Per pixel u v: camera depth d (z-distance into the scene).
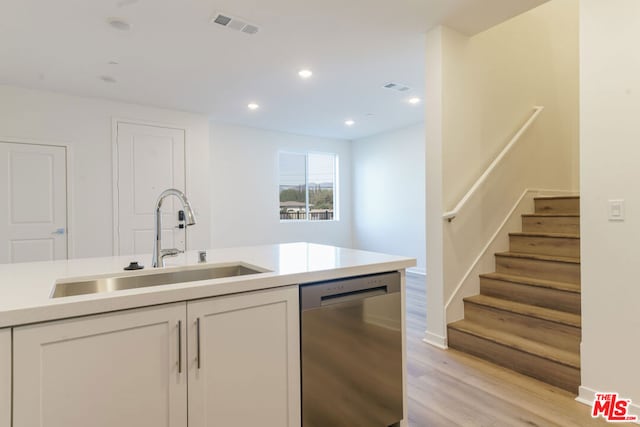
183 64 3.43
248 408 1.35
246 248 2.41
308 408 1.49
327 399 1.54
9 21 2.62
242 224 6.02
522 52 3.56
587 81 2.01
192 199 5.04
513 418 1.91
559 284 2.69
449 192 2.88
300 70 3.62
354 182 7.30
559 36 3.94
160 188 4.81
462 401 2.08
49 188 4.11
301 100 4.59
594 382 2.01
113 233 4.47
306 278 1.49
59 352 1.03
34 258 4.03
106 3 2.42
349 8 2.53
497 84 3.30
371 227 6.92
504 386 2.24
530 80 3.63
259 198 6.21
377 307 1.70
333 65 3.51
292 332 1.45
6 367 0.96
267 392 1.39
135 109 4.64
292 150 6.62
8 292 1.18
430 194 2.92
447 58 2.85
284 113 5.22
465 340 2.75
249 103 4.68
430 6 2.53
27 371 0.99
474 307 2.91
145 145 4.71
